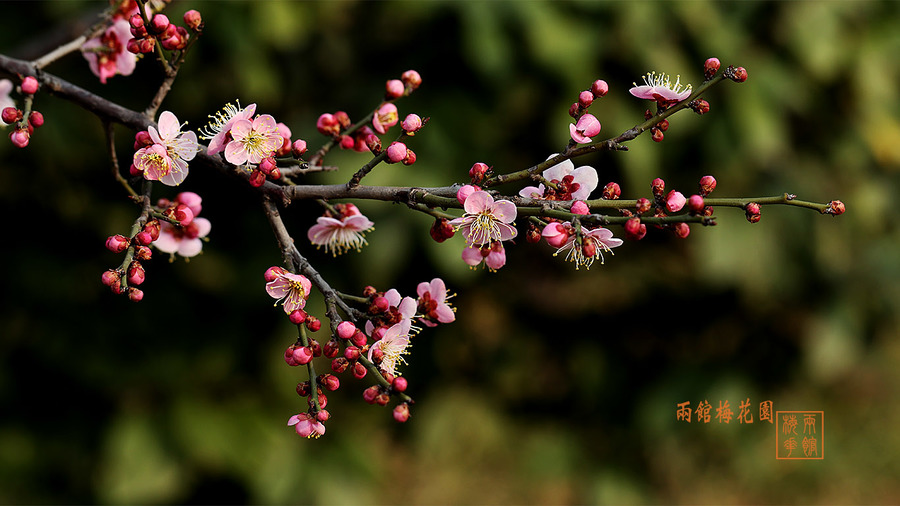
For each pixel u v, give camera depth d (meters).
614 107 5.23
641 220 1.54
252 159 1.78
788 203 1.56
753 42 5.52
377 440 7.34
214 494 6.25
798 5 5.35
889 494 6.75
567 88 5.20
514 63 5.29
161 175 1.80
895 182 6.17
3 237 5.83
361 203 5.17
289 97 5.64
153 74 5.31
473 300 7.09
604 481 6.77
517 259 6.84
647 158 5.25
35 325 5.93
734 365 6.59
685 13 5.19
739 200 1.58
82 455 6.04
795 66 5.54
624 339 7.19
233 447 5.84
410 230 5.30
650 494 6.75
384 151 1.76
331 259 5.87
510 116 5.56
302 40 5.48
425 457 7.23
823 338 5.99
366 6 5.42
